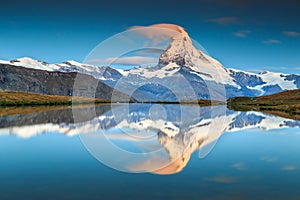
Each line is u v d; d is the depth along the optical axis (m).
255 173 18.91
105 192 15.51
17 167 20.09
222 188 16.19
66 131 37.75
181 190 15.84
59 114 69.38
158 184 16.69
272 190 15.98
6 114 70.50
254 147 27.66
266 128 43.59
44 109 94.81
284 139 32.91
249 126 46.12
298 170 19.75
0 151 25.53
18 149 26.36
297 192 15.65
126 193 15.39
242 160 22.27
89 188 16.12
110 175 18.03
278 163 21.52
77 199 14.70
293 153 25.02
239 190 15.92
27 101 146.25
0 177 18.00
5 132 37.38
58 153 24.42
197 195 15.25
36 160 22.05
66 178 17.75
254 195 15.28
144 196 15.07
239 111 89.88
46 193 15.42
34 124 46.34
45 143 29.34
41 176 18.14
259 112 85.62
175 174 18.31
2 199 14.65
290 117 66.12
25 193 15.41
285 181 17.42
